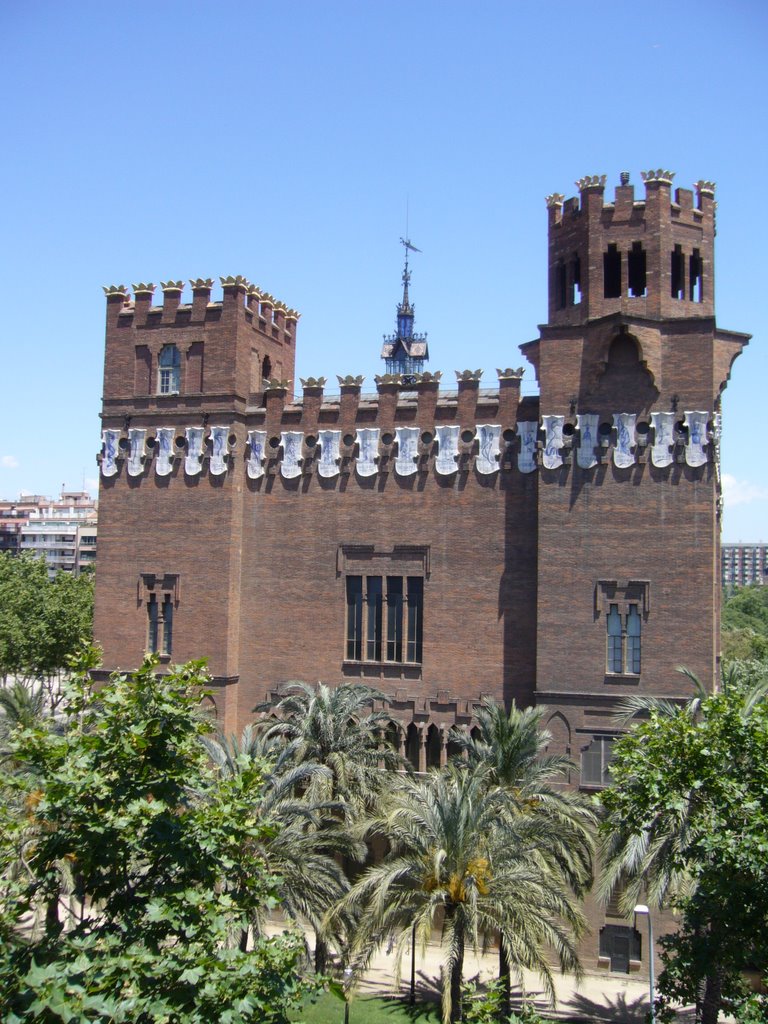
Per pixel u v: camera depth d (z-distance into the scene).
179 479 49.69
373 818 34.72
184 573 49.19
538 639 43.12
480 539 45.75
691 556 41.91
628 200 43.38
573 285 44.66
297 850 32.78
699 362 42.31
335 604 47.75
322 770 36.00
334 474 48.09
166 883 22.31
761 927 25.11
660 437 42.47
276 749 37.56
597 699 42.19
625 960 40.53
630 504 42.69
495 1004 23.78
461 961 29.95
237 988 19.20
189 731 23.70
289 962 20.64
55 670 81.31
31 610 78.81
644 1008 37.84
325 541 48.06
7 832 23.72
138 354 50.88
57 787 21.45
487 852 30.08
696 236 43.84
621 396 43.06
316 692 43.78
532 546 45.00
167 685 23.50
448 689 45.59
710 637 41.47
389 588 47.12
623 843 32.34
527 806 35.94
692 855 27.34
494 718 38.25
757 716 28.16
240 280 49.28
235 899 24.19
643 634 42.12
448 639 45.81
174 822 22.11
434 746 45.97
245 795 23.89
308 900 33.06
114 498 50.59
